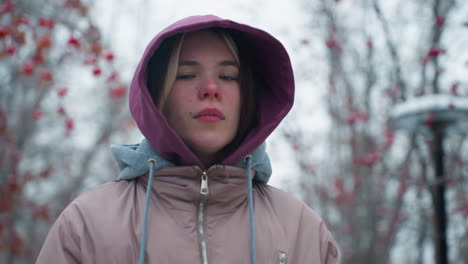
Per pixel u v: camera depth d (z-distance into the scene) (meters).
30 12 5.73
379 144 9.12
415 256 10.59
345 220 9.67
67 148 13.56
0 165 6.93
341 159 10.17
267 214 2.02
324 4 9.21
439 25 7.38
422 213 8.80
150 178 1.93
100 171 15.68
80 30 5.43
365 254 9.16
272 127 2.16
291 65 2.25
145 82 2.01
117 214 1.88
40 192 12.38
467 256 9.84
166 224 1.87
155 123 1.95
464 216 9.01
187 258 1.80
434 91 7.59
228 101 2.05
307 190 10.39
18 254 7.05
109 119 13.90
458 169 8.95
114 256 1.78
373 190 9.09
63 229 1.86
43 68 7.42
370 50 9.00
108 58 5.50
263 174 2.21
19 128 9.33
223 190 1.95
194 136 2.01
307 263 1.95
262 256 1.88
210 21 2.02
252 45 2.32
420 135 7.74
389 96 8.55
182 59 2.05
